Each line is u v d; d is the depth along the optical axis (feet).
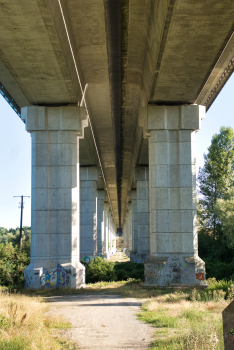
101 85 118.32
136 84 116.78
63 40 74.59
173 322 42.57
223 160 158.61
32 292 93.15
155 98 102.32
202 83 91.97
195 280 96.32
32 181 104.42
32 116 105.29
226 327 20.03
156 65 82.28
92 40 88.63
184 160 102.83
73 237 102.42
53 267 101.24
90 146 161.58
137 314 53.01
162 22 67.36
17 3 58.18
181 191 101.76
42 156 104.88
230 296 58.95
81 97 111.45
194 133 104.78
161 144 103.45
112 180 291.99
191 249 99.71
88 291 93.81
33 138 105.81
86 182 205.98
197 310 48.91
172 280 98.22
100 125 159.02
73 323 45.65
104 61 99.76
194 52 76.28
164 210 101.40
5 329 34.68
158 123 103.86
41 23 64.03
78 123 104.94
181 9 61.62
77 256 103.19
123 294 86.43
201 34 69.46
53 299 78.07
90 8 75.10
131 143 191.83
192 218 100.78
